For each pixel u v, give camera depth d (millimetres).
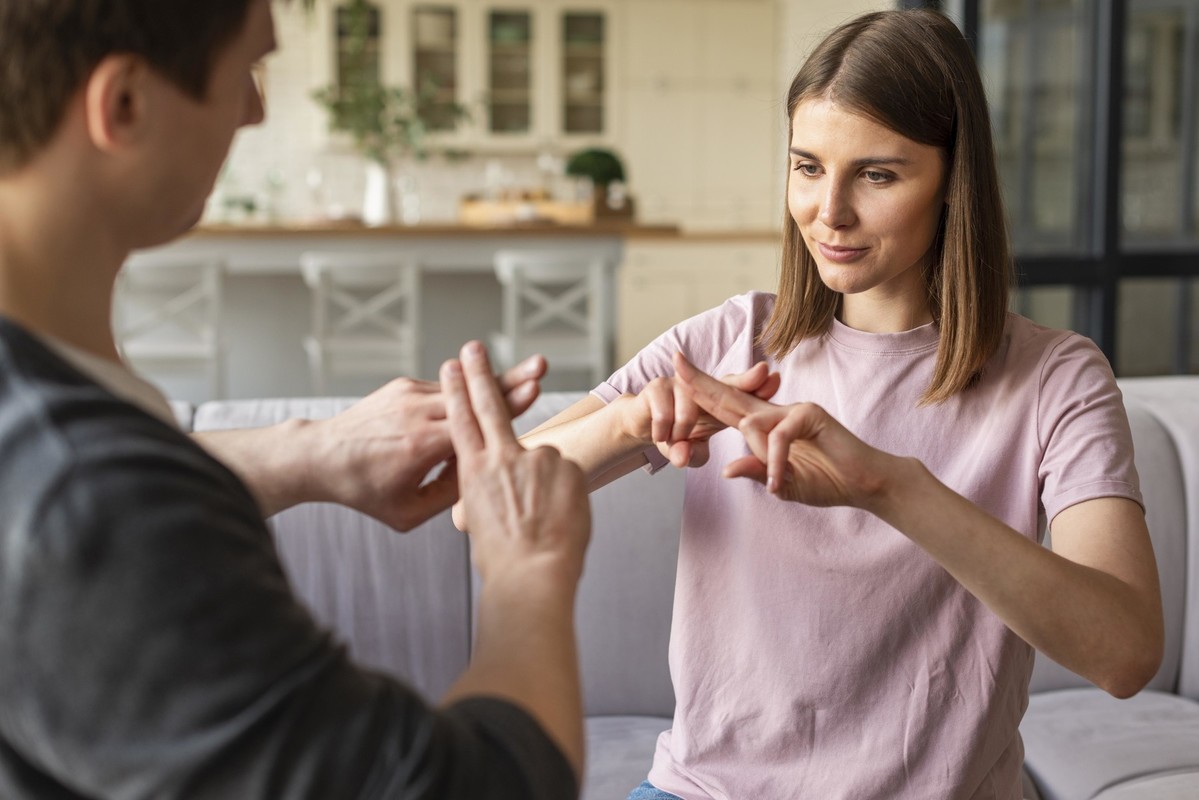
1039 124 3201
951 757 987
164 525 448
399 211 5852
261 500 768
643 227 5047
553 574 579
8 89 496
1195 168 3273
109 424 469
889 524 921
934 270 1062
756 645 1034
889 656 1005
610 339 5141
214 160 555
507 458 618
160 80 517
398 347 4734
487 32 7336
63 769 457
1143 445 1777
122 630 438
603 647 1632
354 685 485
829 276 1005
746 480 1061
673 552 1638
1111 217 3209
